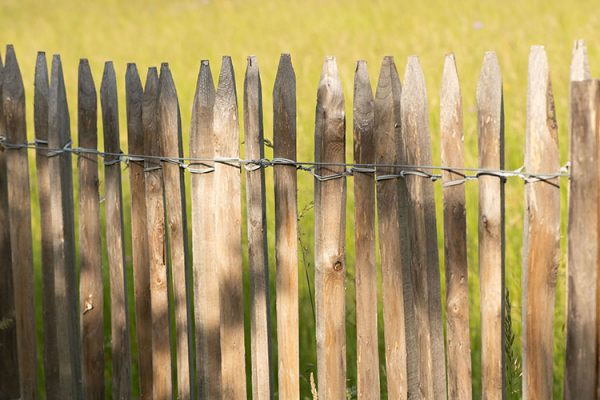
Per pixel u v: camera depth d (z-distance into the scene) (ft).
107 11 157.79
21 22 149.28
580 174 20.65
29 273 31.78
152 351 28.86
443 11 114.42
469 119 58.03
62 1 178.60
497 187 21.89
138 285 28.84
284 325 25.93
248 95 25.20
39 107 29.91
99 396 30.55
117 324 29.55
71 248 30.25
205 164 26.48
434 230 23.06
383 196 23.65
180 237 27.30
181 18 139.33
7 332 32.55
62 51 113.80
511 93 66.54
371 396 24.90
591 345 21.04
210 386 27.55
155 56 103.71
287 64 24.54
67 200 29.84
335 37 104.22
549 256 21.49
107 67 28.07
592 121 20.40
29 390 32.60
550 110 21.08
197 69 91.09
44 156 30.25
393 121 23.20
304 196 48.11
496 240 22.11
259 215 25.58
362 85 23.59
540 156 21.25
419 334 23.61
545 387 21.95
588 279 20.86
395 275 23.88
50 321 31.14
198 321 27.43
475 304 38.63
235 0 151.94
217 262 26.78
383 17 116.78
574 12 101.24
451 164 22.44
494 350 22.56
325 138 24.17
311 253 43.70
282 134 24.90
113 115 28.19
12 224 31.63
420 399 24.08
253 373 26.50
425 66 78.18
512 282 38.34
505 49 79.25
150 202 27.68
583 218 20.72
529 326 21.94
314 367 36.11
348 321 37.22
